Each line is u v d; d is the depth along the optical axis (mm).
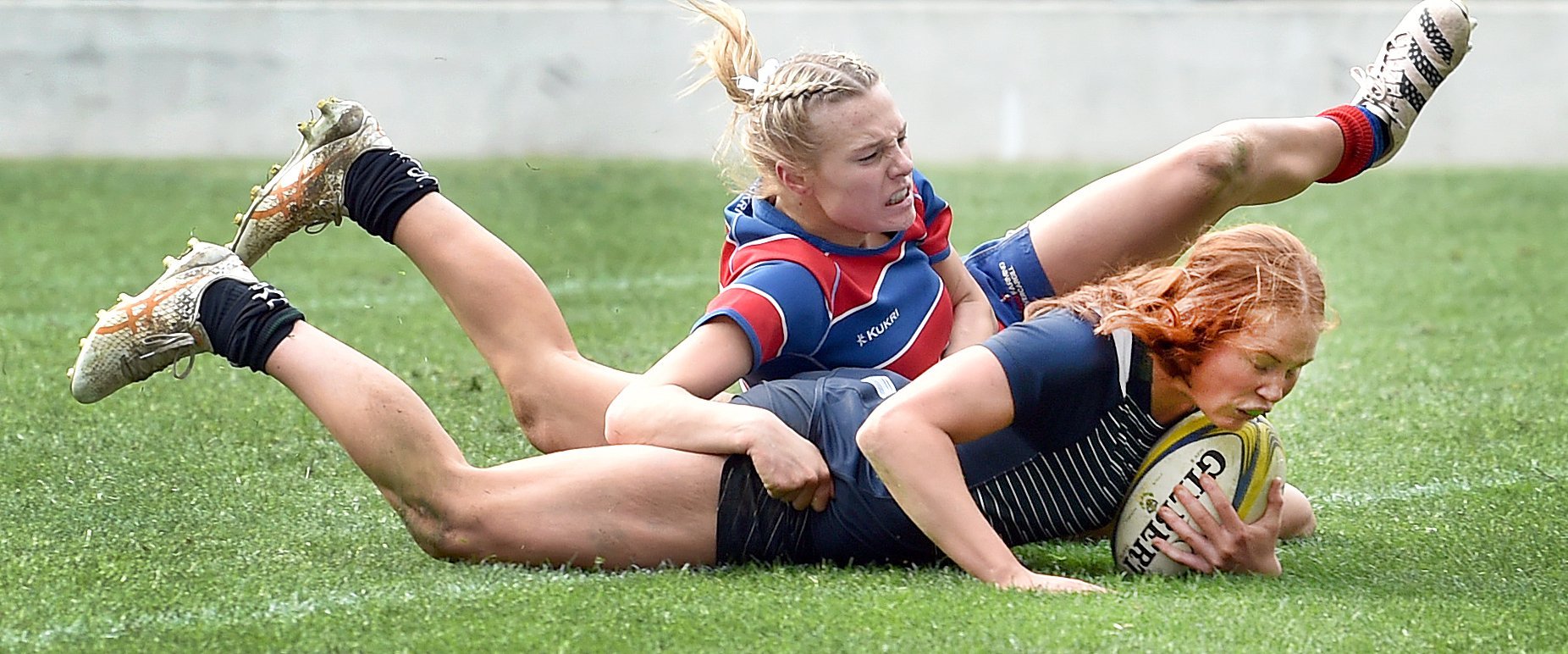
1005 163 51094
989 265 14156
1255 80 51969
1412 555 12281
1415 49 14781
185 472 14539
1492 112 52156
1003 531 11422
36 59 48031
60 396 17844
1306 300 10547
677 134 50844
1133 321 10898
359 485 14195
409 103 50281
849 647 9281
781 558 11469
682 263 31609
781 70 12398
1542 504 14195
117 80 48469
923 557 11461
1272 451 11320
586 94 50750
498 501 11305
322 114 13406
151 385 18406
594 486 11297
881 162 12031
